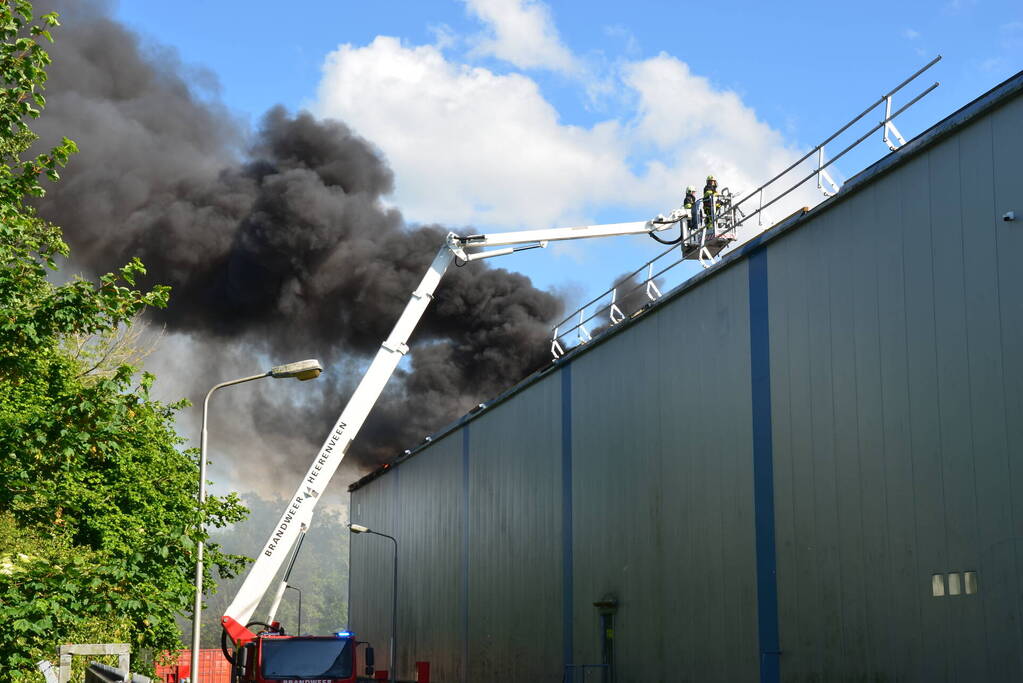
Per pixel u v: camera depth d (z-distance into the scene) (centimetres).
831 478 2088
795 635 2162
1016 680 1617
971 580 1719
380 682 4878
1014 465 1655
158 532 1348
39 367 1358
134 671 2997
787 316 2270
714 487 2502
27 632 1264
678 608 2627
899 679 1869
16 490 1366
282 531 3469
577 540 3231
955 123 1820
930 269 1873
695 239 2862
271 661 2684
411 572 5100
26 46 1366
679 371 2703
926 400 1855
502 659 3803
